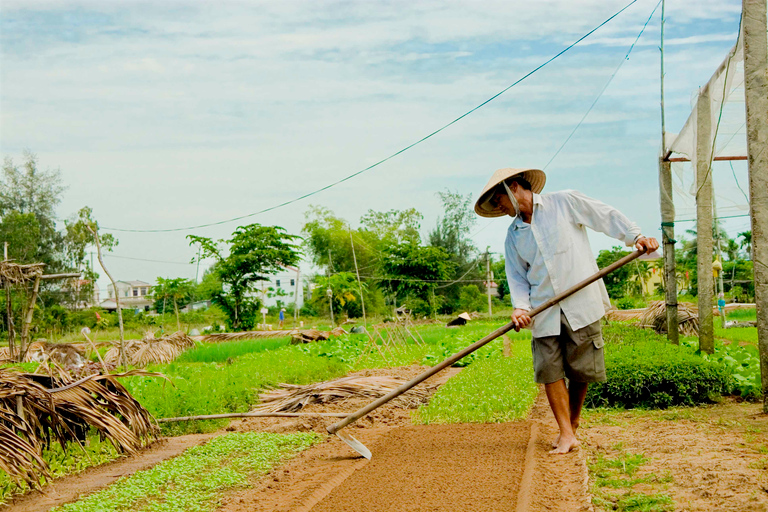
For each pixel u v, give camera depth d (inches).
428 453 223.8
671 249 501.7
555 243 215.9
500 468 197.0
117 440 247.1
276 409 374.3
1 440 196.7
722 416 273.3
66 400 242.5
